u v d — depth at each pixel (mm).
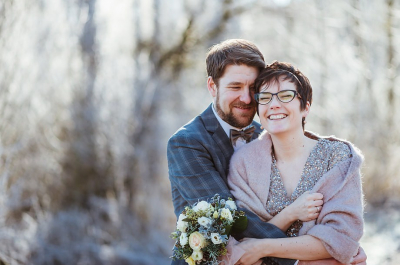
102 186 9555
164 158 10711
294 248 2887
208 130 3365
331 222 2902
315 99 13031
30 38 8555
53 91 9086
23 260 7332
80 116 9422
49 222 8242
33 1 8375
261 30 13781
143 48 11617
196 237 2891
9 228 7551
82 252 8125
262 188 3070
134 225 9578
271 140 3168
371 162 11680
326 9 13453
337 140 3129
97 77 9945
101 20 10391
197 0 12234
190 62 12188
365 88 12727
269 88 3025
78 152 9266
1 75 7938
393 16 12906
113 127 9930
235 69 3246
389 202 10758
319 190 2979
